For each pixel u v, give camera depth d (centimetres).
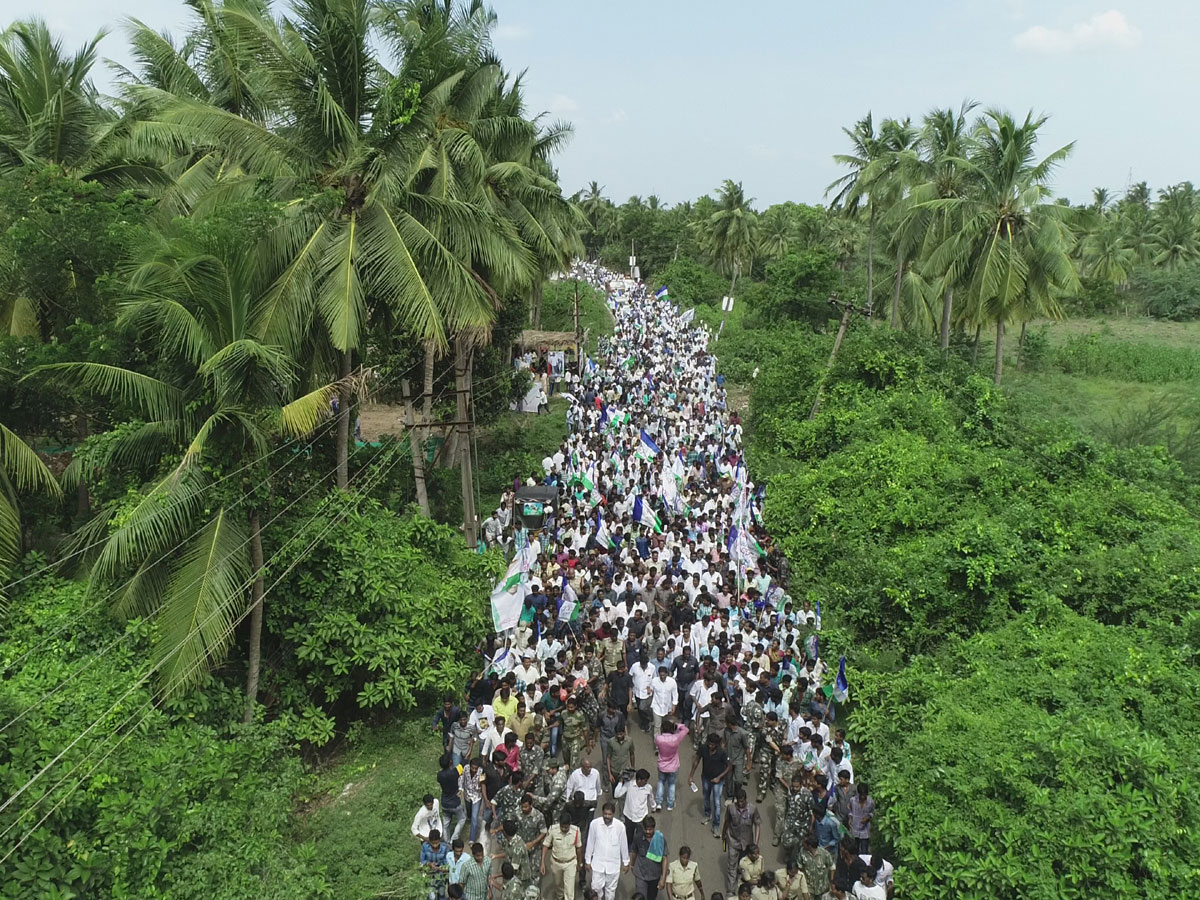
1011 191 2939
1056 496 1883
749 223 7188
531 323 5053
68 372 1244
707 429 3058
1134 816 883
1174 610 1412
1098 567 1534
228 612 1177
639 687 1338
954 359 2988
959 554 1639
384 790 1228
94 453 1168
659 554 1820
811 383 3072
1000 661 1317
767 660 1367
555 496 2134
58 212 1508
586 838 1095
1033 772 985
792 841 1040
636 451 2478
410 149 1634
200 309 1216
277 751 1225
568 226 2891
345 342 1447
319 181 1642
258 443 1188
